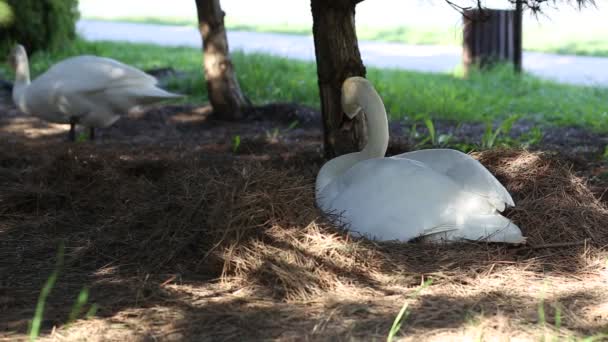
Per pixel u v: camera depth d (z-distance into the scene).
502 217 5.61
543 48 23.30
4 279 5.32
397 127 11.85
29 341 4.31
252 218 5.48
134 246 5.80
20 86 10.73
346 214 5.78
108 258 5.67
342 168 6.49
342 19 7.47
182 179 6.56
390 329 4.41
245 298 4.89
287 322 4.53
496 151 7.56
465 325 4.45
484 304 4.76
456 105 13.48
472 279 5.16
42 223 6.52
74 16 21.75
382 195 5.69
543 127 11.98
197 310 4.71
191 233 5.77
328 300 4.81
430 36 26.34
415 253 5.48
